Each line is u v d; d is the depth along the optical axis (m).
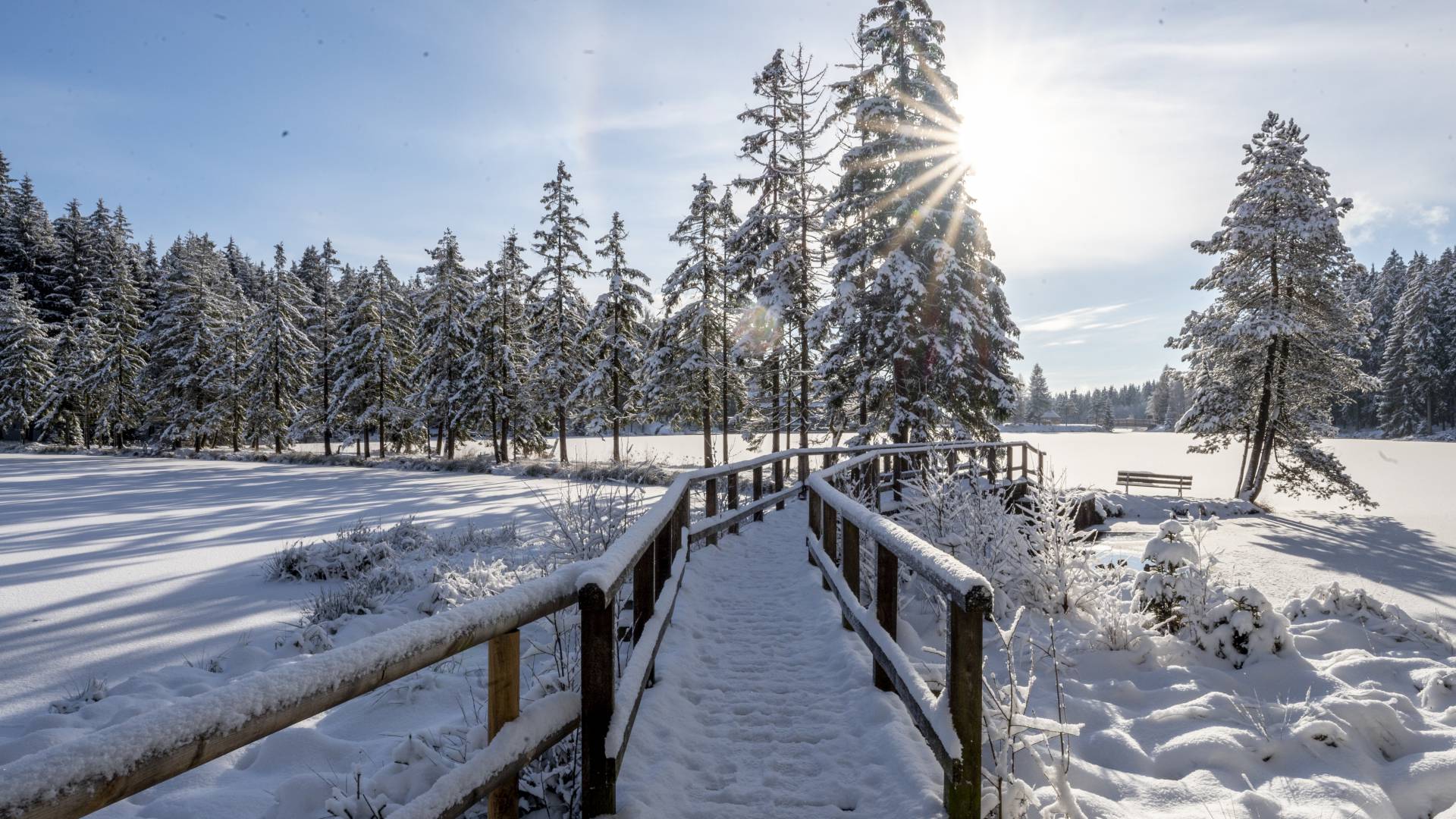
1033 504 7.31
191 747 1.29
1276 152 24.27
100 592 9.44
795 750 3.76
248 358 50.03
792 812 3.14
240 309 57.56
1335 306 24.34
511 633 2.51
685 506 7.38
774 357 29.00
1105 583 6.93
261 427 50.09
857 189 21.20
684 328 31.52
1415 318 72.62
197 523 16.05
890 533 3.71
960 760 2.64
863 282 21.61
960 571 2.74
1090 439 79.25
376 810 2.95
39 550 12.69
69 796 1.09
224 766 4.07
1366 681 4.88
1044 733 3.24
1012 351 20.95
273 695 1.46
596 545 7.24
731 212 30.75
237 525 15.79
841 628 5.61
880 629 4.02
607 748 2.85
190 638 7.35
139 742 1.20
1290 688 4.84
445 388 40.59
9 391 51.81
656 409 33.66
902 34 19.73
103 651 6.93
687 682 4.65
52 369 53.47
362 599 7.79
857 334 21.31
